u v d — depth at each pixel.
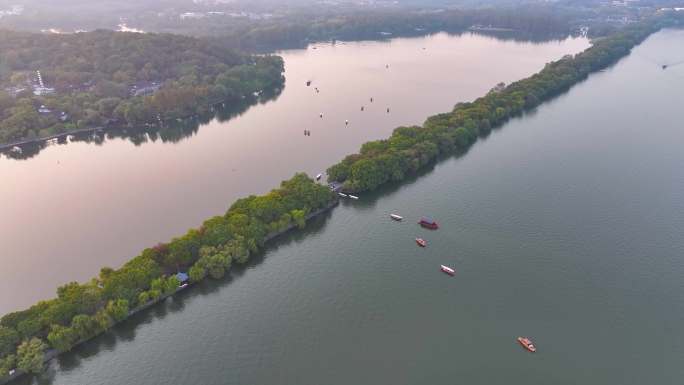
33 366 199.00
